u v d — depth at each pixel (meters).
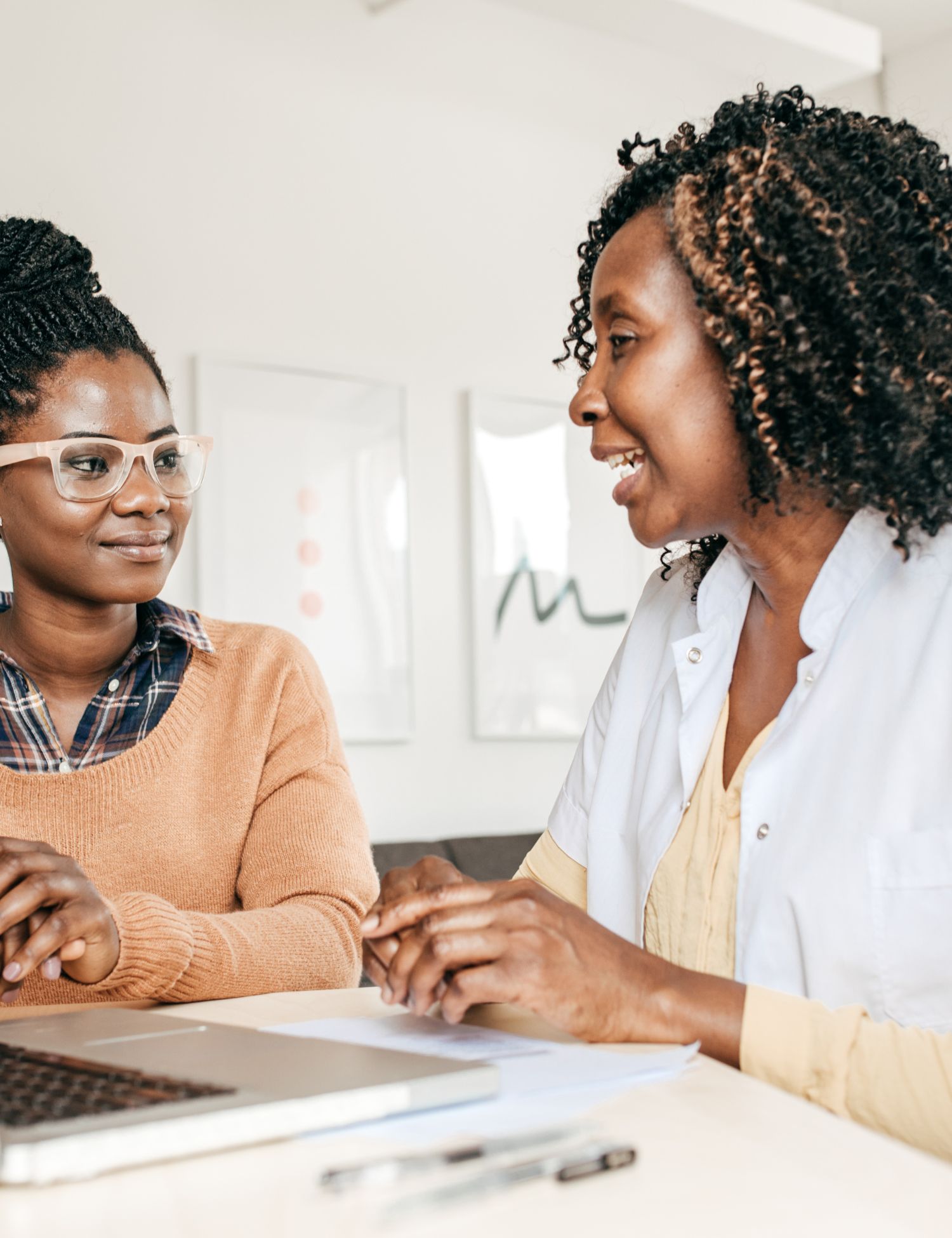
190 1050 0.65
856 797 0.88
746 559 1.01
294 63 3.48
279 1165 0.51
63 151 3.09
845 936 0.85
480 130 3.84
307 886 1.23
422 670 3.64
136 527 1.22
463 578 3.73
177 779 1.30
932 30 4.32
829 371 0.90
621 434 0.98
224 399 3.30
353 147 3.58
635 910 1.10
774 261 0.89
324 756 1.37
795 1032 0.70
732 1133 0.56
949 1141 0.67
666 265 0.94
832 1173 0.50
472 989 0.71
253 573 3.33
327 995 0.95
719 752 1.03
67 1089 0.56
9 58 3.03
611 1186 0.49
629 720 1.18
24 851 0.89
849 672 0.94
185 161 3.28
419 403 3.68
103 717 1.32
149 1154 0.51
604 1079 0.64
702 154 0.99
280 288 3.43
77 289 1.25
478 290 3.81
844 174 0.92
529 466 3.87
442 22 3.72
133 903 0.98
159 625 1.35
